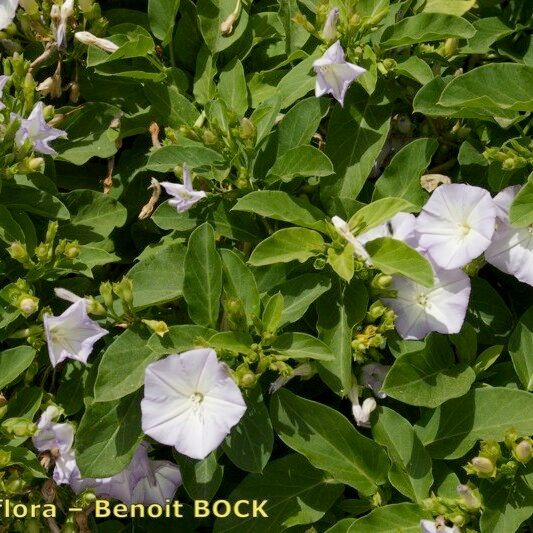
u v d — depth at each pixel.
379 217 0.51
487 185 0.54
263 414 0.51
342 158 0.54
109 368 0.51
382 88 0.55
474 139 0.55
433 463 0.52
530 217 0.51
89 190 0.55
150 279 0.52
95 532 0.54
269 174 0.53
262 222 0.54
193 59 0.58
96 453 0.51
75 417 0.54
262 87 0.57
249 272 0.52
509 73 0.53
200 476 0.52
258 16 0.57
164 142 0.55
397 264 0.50
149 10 0.57
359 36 0.55
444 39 0.56
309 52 0.56
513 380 0.53
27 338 0.53
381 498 0.53
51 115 0.55
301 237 0.52
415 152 0.53
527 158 0.53
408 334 0.52
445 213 0.52
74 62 0.58
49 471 0.53
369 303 0.53
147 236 0.56
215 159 0.54
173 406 0.50
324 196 0.54
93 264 0.53
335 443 0.52
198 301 0.51
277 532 0.52
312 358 0.52
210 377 0.50
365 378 0.53
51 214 0.54
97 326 0.51
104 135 0.56
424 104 0.53
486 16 0.58
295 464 0.53
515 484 0.51
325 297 0.52
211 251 0.51
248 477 0.53
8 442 0.52
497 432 0.51
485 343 0.54
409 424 0.52
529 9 0.58
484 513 0.50
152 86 0.56
